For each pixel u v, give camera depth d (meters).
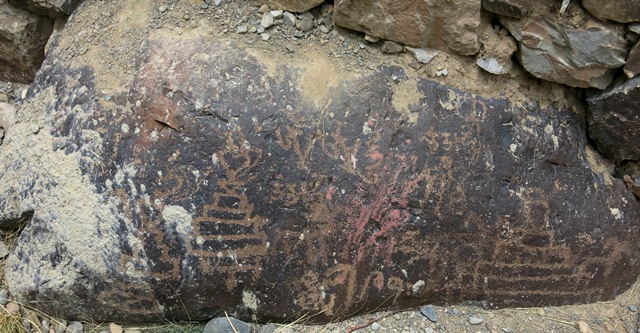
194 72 1.77
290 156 1.75
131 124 1.77
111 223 1.75
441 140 1.83
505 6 1.73
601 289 2.04
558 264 1.96
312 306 1.84
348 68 1.85
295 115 1.77
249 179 1.75
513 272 1.94
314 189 1.77
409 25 1.80
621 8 1.64
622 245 2.02
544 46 1.79
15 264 1.88
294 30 1.88
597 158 2.03
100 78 1.85
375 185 1.79
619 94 1.82
